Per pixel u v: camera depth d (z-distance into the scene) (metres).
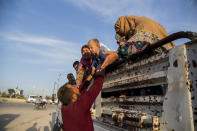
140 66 1.83
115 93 2.55
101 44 2.51
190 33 1.34
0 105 21.00
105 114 2.53
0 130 6.61
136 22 2.79
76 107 1.71
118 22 3.19
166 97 1.40
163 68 1.51
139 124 1.57
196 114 1.14
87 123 1.65
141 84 1.79
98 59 2.32
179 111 1.25
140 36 2.19
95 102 3.00
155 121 1.41
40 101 21.28
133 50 2.02
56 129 4.01
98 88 1.73
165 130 1.36
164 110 1.40
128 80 2.04
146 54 1.92
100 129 2.35
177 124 1.25
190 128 1.15
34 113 14.48
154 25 2.54
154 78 1.60
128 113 1.82
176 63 1.34
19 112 14.47
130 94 2.14
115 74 2.39
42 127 7.87
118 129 1.98
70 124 1.71
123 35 3.12
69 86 1.88
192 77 1.20
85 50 2.44
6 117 10.45
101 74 1.82
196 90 1.16
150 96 1.60
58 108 4.78
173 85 1.35
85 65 2.70
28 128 7.40
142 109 1.71
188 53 1.26
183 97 1.23
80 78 2.68
